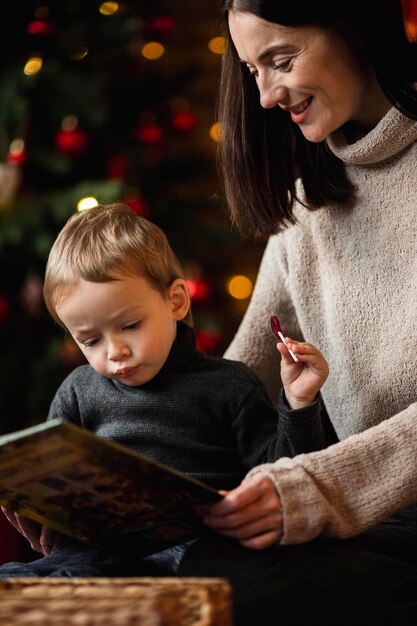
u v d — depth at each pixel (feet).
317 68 5.06
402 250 5.44
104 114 9.52
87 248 5.26
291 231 6.03
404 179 5.44
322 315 5.92
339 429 5.88
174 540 4.86
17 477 4.29
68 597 3.52
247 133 5.66
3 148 9.53
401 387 5.40
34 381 9.48
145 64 10.25
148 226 5.56
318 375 4.96
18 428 9.81
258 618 4.25
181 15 12.58
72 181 10.07
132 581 3.85
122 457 4.07
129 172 9.95
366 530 5.07
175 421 5.38
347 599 4.33
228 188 5.86
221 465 5.37
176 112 10.37
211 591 3.62
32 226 9.33
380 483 4.64
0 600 3.51
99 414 5.51
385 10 5.10
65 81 9.39
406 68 5.16
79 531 4.78
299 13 4.91
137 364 5.25
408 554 5.15
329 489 4.57
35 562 5.07
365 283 5.58
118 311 5.19
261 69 5.13
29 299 9.64
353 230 5.66
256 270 12.17
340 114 5.22
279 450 5.06
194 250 9.95
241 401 5.38
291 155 5.72
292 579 4.33
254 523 4.41
